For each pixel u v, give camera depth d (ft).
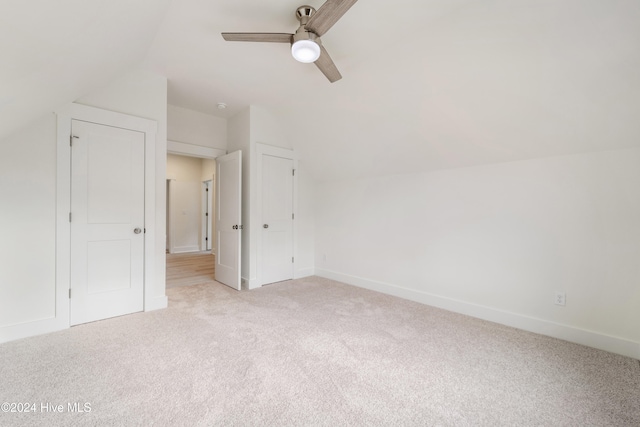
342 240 13.55
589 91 6.13
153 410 4.56
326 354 6.48
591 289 7.07
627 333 6.59
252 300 10.41
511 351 6.71
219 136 13.21
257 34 6.25
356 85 9.14
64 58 5.17
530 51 6.14
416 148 9.96
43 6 3.55
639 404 4.83
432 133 9.14
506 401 4.91
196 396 4.93
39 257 7.29
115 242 8.52
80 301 7.94
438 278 10.06
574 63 5.89
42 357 6.14
